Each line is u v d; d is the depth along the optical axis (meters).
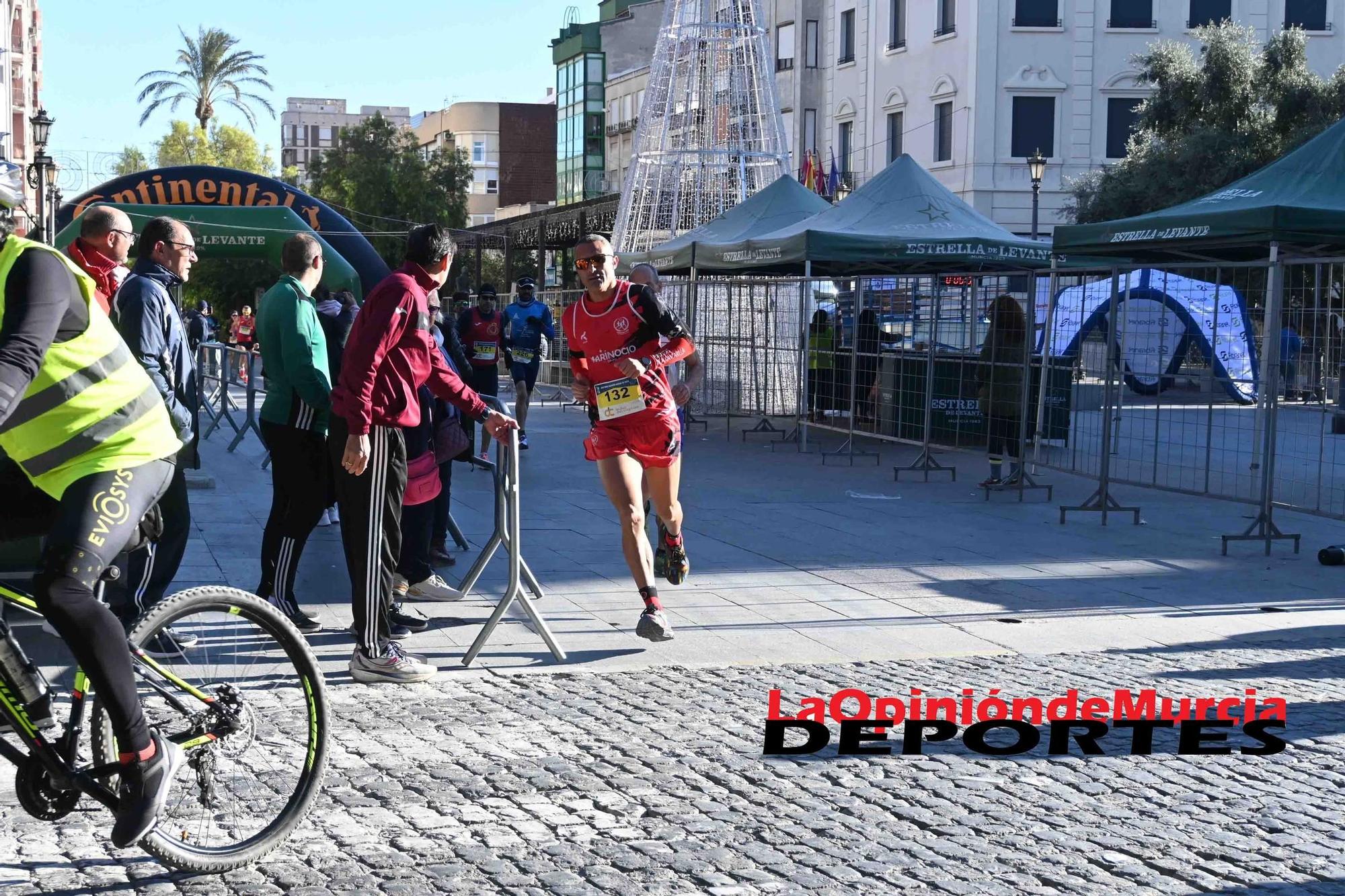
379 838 4.05
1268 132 33.59
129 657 3.50
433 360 5.90
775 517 10.89
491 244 50.22
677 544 7.26
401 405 5.69
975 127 39.44
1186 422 10.53
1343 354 9.26
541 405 25.36
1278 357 9.62
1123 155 39.59
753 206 19.48
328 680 5.85
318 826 4.14
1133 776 4.78
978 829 4.22
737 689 5.83
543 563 8.69
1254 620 7.39
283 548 6.64
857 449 16.53
